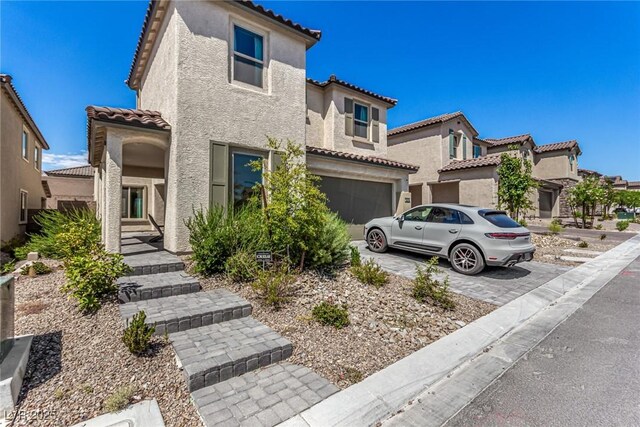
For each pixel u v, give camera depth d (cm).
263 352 357
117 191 684
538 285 716
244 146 827
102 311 444
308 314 489
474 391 322
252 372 345
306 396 302
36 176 1784
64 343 364
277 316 479
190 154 736
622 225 2044
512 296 633
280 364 363
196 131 746
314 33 955
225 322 450
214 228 654
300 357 378
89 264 466
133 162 1141
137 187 1462
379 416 279
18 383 285
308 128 1271
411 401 304
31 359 330
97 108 695
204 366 321
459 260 798
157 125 716
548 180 2648
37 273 641
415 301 569
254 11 827
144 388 305
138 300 488
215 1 781
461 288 676
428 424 271
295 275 606
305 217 627
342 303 538
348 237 785
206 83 765
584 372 358
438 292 575
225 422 263
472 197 1744
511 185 1570
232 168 816
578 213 2383
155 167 1251
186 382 312
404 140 2095
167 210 764
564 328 493
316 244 674
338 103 1306
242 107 827
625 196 3275
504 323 504
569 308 589
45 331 388
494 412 287
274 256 655
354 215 1255
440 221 845
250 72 863
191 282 540
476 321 505
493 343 439
